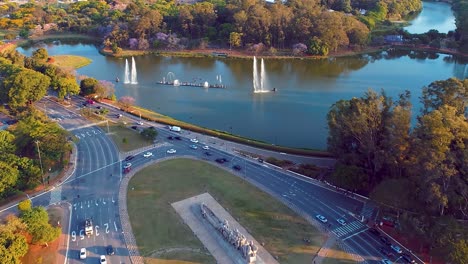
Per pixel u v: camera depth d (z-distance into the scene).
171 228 186.50
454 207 168.62
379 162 199.75
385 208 185.88
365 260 166.00
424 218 168.38
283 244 175.25
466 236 152.25
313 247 173.62
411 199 176.00
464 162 163.12
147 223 189.88
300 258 167.62
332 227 185.38
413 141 183.50
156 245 176.38
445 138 166.50
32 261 167.12
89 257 169.88
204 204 196.38
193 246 175.50
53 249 174.25
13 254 156.25
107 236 182.00
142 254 171.38
